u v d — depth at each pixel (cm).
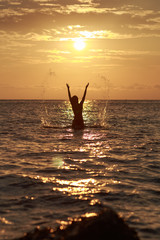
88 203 541
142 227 436
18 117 3306
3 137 1527
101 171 802
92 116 3750
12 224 446
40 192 605
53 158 981
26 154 1049
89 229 348
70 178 722
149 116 3659
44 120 2850
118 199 566
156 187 651
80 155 1044
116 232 346
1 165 855
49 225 439
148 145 1291
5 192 602
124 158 994
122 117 3447
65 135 1641
